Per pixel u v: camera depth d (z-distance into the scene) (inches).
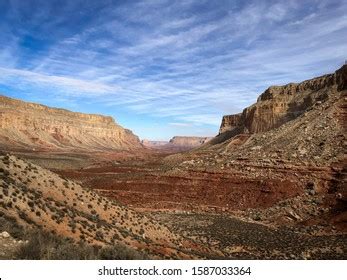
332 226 1994.3
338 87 4143.7
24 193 872.3
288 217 2262.6
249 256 1390.3
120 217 1213.1
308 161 2746.1
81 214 1012.5
